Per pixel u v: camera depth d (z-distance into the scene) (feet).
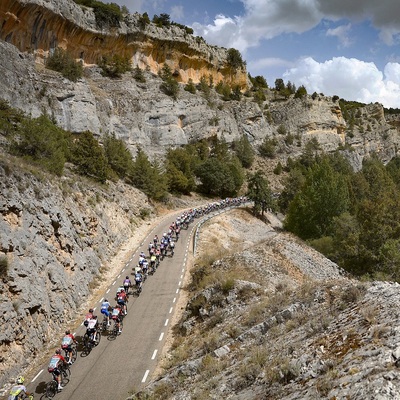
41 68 219.20
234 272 81.41
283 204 261.24
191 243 135.64
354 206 184.65
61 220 88.63
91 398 48.65
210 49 398.83
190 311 71.92
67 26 259.60
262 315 49.62
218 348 45.98
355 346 28.58
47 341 65.72
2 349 55.01
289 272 89.86
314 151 399.44
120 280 98.68
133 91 290.15
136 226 154.71
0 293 58.70
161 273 102.58
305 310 43.19
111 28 298.15
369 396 21.38
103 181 152.35
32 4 221.05
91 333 62.28
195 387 36.55
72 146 155.33
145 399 40.45
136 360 58.08
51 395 49.88
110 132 244.01
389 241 107.96
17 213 71.36
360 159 453.17
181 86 352.28
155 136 291.17
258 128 381.19
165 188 215.31
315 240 147.02
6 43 192.24
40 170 96.73
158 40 337.72
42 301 67.67
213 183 271.08
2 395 50.55
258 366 32.99
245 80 436.76
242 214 211.00
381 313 32.22
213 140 330.95
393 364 24.08
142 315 75.97
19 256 66.80
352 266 115.14
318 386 24.88
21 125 117.50
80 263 90.63
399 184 271.90
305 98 431.43
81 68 242.78
